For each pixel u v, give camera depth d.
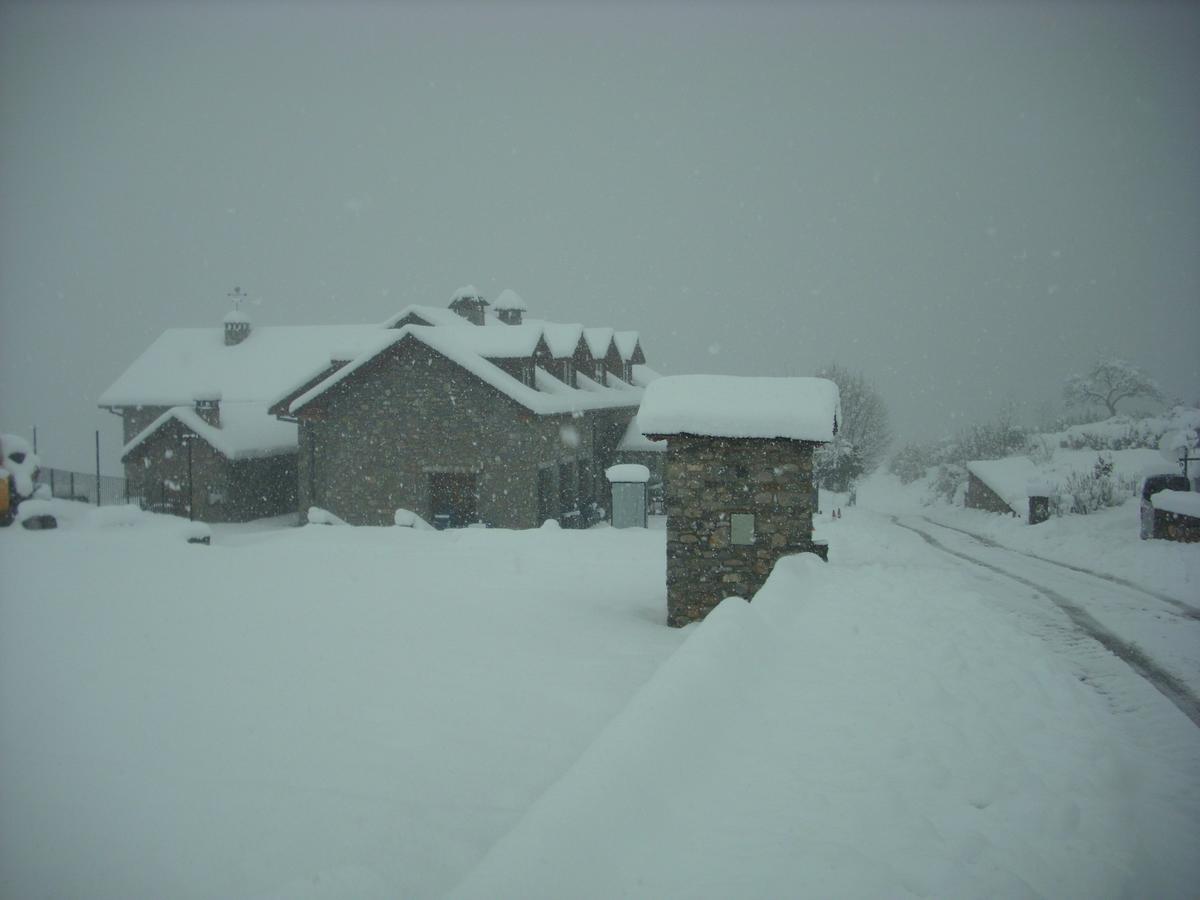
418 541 21.69
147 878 5.07
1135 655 9.59
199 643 10.52
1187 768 5.87
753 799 4.30
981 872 3.83
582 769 4.21
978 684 6.75
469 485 28.89
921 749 5.11
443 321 33.50
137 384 40.47
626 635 11.88
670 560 13.77
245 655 9.95
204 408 33.25
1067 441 44.88
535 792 6.33
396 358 28.42
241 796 6.17
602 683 9.06
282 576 15.59
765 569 13.58
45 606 12.70
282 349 42.38
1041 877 3.98
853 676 6.48
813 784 4.50
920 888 3.63
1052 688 7.04
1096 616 11.91
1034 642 8.35
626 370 43.19
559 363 33.56
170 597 13.47
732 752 4.91
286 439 35.50
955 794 4.66
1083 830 4.53
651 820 3.96
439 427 28.12
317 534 23.66
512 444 27.53
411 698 8.40
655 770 4.34
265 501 34.69
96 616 12.04
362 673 9.25
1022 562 18.39
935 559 19.09
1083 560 18.09
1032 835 4.40
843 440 47.56
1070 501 27.34
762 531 13.60
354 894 4.86
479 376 27.31
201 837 5.57
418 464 28.28
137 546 18.73
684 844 3.81
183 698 8.34
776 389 14.29
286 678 9.03
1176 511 18.62
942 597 10.15
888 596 10.11
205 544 21.97
